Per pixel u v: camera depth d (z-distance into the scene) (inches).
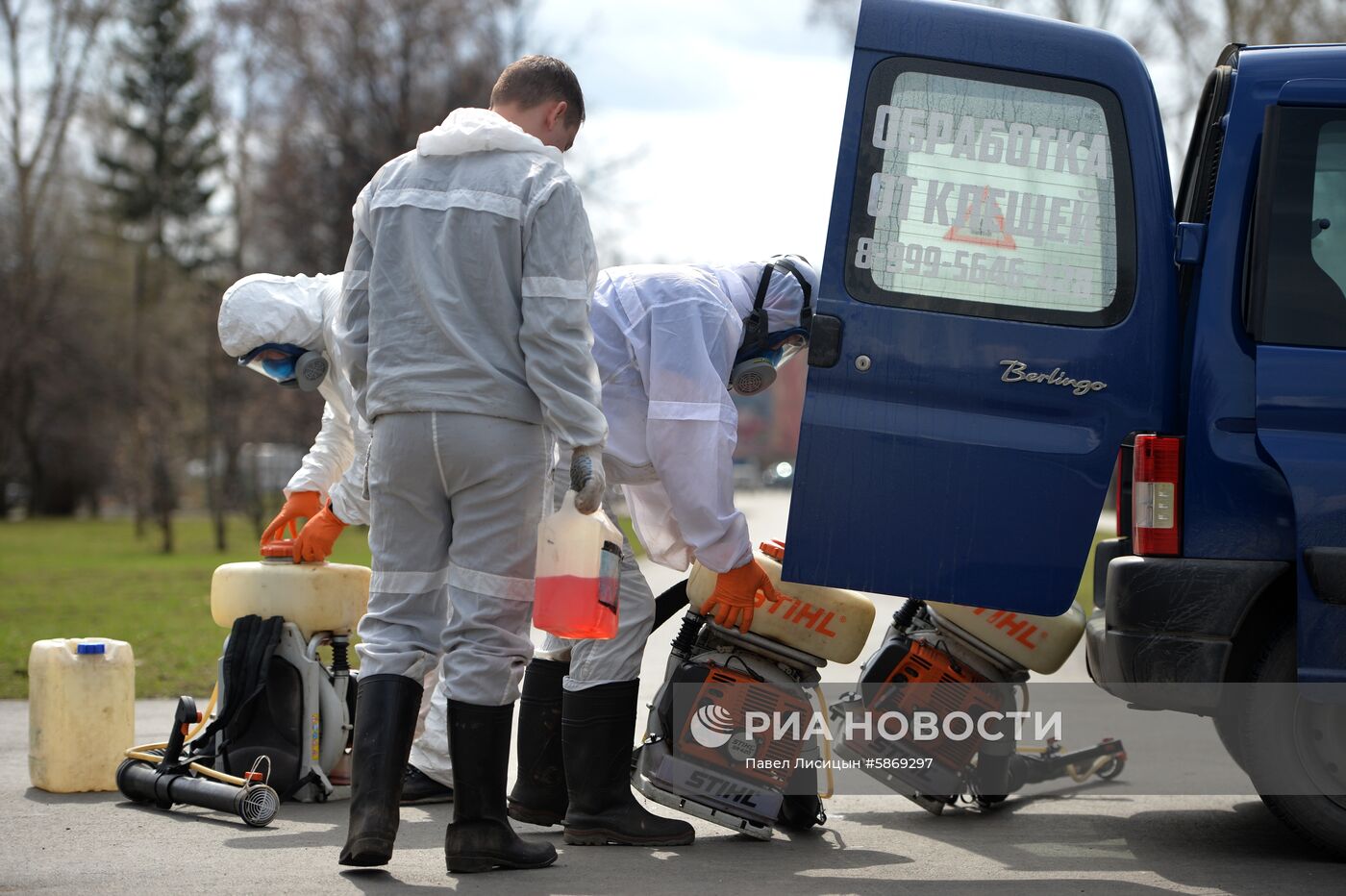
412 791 511.5
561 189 390.3
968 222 426.0
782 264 467.5
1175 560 420.2
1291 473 410.9
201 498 5059.1
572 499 383.6
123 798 516.1
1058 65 430.6
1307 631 410.0
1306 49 432.8
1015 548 420.8
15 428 4790.8
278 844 440.8
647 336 443.8
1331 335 417.4
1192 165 479.2
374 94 2802.7
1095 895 388.8
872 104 428.1
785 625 455.2
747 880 401.7
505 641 396.2
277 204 2874.0
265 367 527.2
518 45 2842.0
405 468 391.9
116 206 4960.6
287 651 511.8
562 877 400.2
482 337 390.0
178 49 5073.8
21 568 2034.9
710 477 430.3
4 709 717.3
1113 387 424.2
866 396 421.7
